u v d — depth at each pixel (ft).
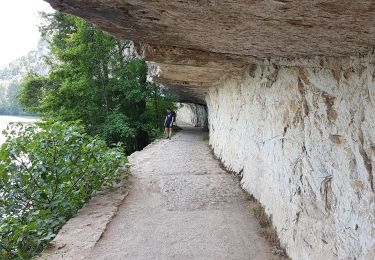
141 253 11.08
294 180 10.72
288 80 11.41
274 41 8.21
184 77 24.34
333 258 8.00
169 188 18.25
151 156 28.30
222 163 25.86
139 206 15.69
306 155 9.80
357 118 7.14
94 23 8.93
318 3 4.87
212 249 11.51
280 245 11.53
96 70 45.65
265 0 5.14
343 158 7.72
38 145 14.01
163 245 11.73
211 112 37.50
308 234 9.45
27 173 13.64
